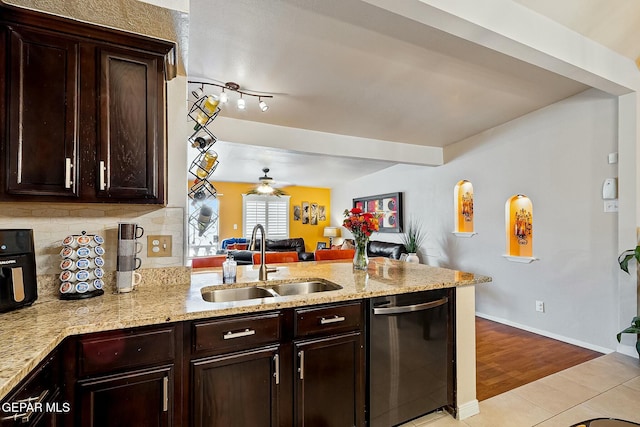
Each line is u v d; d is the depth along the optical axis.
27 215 1.64
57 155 1.42
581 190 3.25
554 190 3.48
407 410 1.93
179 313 1.37
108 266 1.81
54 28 1.41
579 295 3.27
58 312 1.38
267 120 3.72
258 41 2.27
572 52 2.34
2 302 1.34
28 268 1.45
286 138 3.93
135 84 1.57
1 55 1.33
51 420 1.12
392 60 2.55
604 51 2.58
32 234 1.50
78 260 1.62
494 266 4.13
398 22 2.09
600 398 2.29
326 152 4.16
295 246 7.14
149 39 1.57
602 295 3.10
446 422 2.04
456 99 3.30
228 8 1.93
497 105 3.48
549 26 2.21
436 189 5.09
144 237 1.89
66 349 1.20
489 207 4.20
